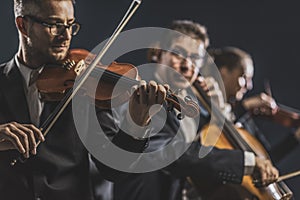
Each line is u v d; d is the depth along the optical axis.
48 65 4.82
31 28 4.68
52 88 4.77
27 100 4.82
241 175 5.78
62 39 4.68
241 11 12.80
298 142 7.48
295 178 11.41
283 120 7.40
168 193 5.84
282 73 12.73
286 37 12.76
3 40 11.73
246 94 12.62
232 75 7.01
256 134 7.28
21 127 4.48
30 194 4.80
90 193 4.89
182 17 12.66
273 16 12.78
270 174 5.80
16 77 4.84
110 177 4.84
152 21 12.55
